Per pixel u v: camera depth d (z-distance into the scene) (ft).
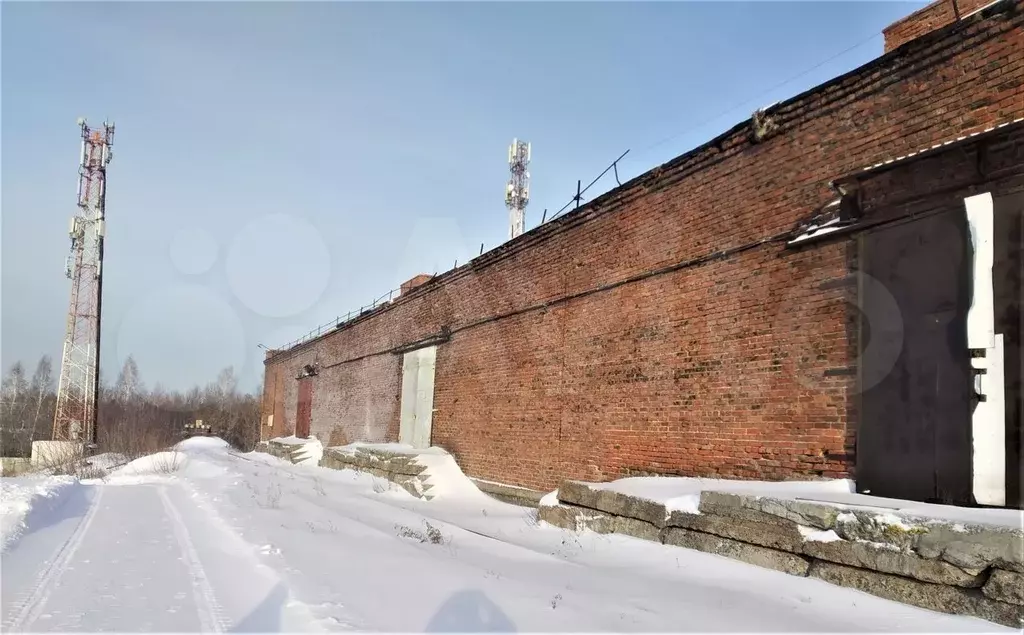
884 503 17.70
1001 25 17.80
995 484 16.87
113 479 72.90
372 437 69.05
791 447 22.85
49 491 43.19
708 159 27.61
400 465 49.70
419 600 16.97
